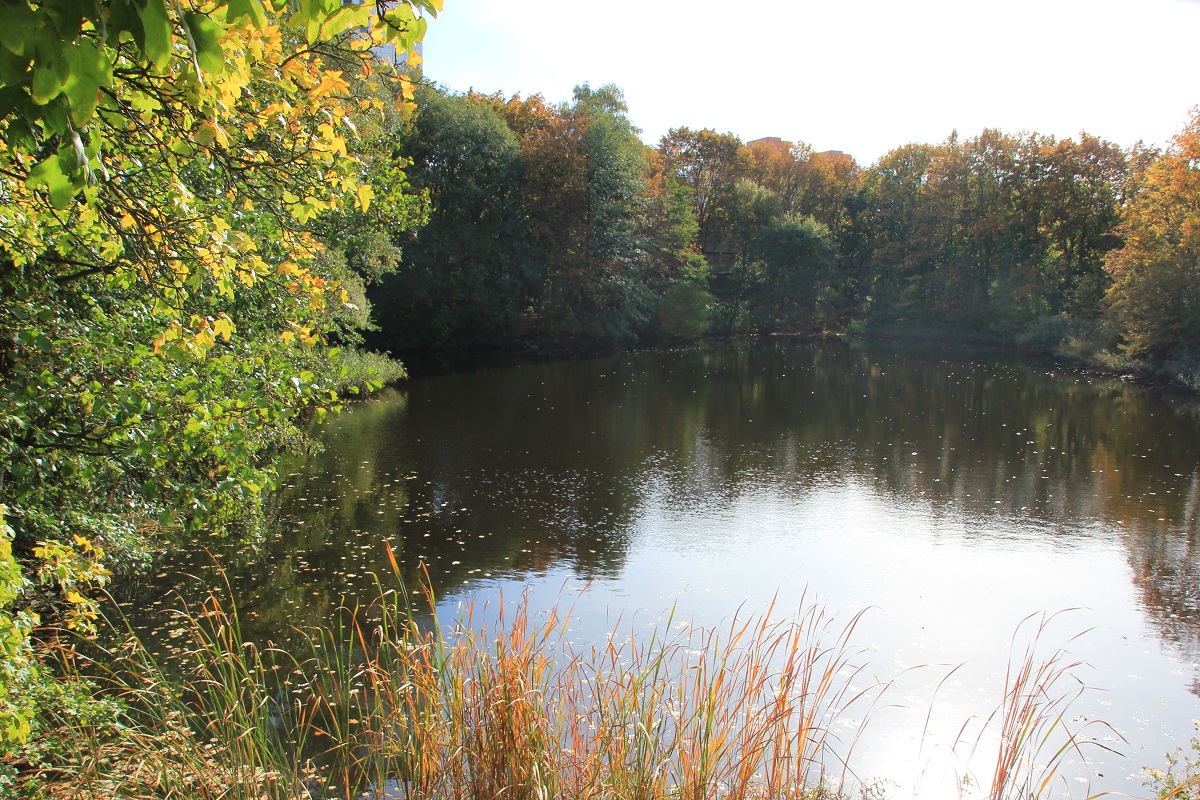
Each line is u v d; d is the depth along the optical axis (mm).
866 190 55188
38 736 4113
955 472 16281
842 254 55344
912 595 9883
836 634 8656
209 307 5926
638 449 17812
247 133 4258
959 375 31641
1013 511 13578
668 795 4082
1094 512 13539
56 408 5113
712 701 4168
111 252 3967
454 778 4082
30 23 1468
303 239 5094
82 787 3791
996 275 45344
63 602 6508
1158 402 25438
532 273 36875
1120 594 10008
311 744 5746
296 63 3648
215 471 5582
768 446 18469
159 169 4039
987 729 6766
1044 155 43031
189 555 9969
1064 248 43844
